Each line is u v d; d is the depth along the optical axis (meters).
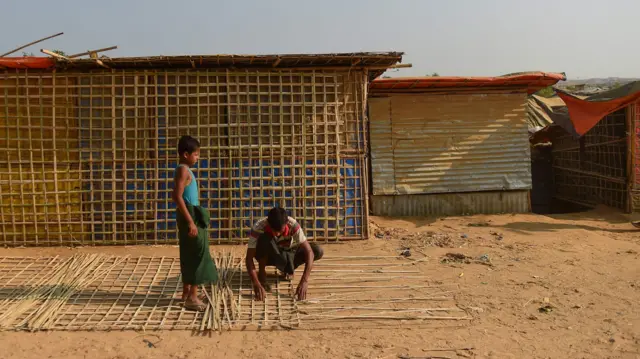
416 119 10.65
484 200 10.92
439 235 8.60
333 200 7.95
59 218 7.57
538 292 5.71
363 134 8.00
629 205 10.58
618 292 5.70
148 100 7.67
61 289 5.54
